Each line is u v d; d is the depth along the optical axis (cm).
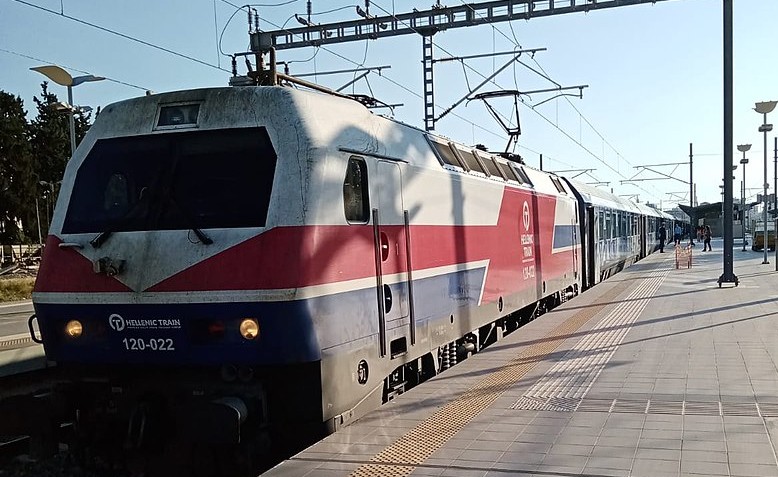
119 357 598
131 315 589
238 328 565
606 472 483
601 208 2269
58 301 612
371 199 679
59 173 6581
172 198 602
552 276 1526
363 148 673
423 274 803
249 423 588
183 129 620
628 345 995
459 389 745
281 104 608
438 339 849
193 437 575
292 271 559
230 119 612
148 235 594
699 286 1858
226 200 590
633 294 1703
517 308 1233
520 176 1345
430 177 838
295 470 503
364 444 559
